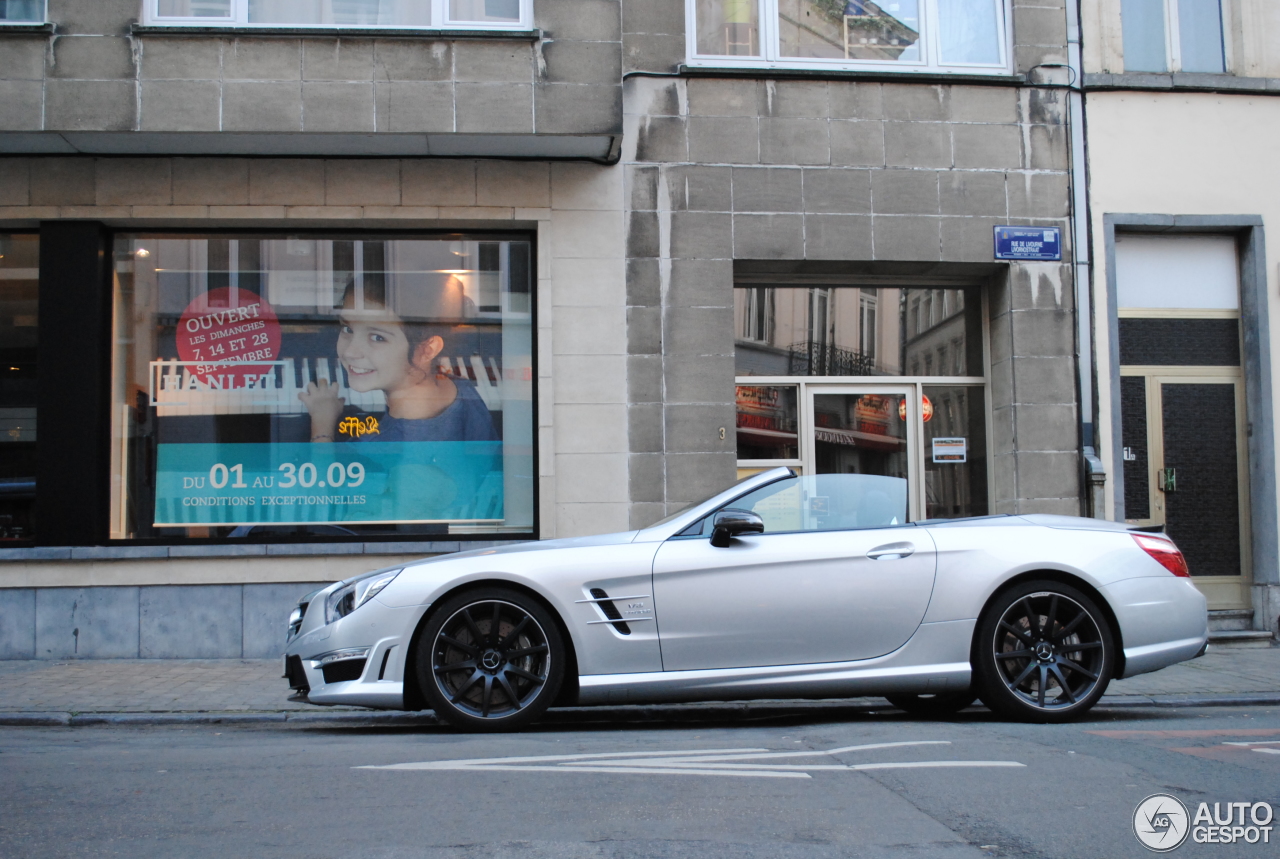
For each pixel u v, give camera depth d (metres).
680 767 4.52
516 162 9.77
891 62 10.44
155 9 9.14
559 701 5.79
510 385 9.95
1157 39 10.67
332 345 9.83
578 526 9.64
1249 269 10.52
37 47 8.87
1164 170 10.43
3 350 9.52
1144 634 5.94
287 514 9.70
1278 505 10.36
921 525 6.00
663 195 9.92
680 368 9.82
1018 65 10.38
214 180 9.50
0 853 3.33
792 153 10.06
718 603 5.69
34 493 9.39
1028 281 10.22
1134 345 10.52
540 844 3.36
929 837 3.45
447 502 9.80
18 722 6.64
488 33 9.16
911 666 5.77
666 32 10.07
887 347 10.55
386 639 5.58
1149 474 10.43
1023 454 10.11
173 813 3.80
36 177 9.38
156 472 9.61
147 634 9.25
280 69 9.02
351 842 3.41
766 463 10.33
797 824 3.60
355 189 9.60
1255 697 7.26
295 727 6.44
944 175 10.20
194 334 9.73
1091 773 4.38
